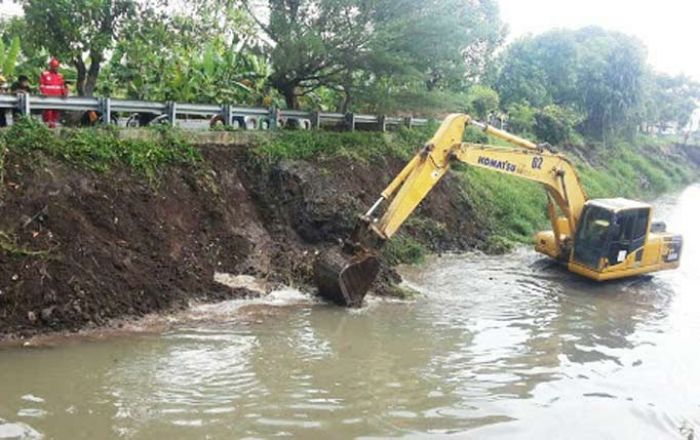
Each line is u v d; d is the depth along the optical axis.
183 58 16.22
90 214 10.85
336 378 8.91
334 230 14.30
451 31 17.28
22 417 7.19
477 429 7.89
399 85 18.38
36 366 8.41
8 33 15.48
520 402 8.74
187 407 7.72
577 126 41.41
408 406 8.32
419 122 22.88
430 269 15.44
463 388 9.02
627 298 14.23
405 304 12.56
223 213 13.02
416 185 12.90
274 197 14.47
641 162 42.12
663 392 9.46
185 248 11.85
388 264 14.85
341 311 11.64
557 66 40.81
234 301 11.43
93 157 11.53
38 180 10.48
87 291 9.91
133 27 13.59
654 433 8.21
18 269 9.49
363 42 16.69
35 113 12.55
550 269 16.25
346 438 7.39
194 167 13.17
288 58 16.78
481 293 13.80
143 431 7.12
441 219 18.12
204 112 14.66
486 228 19.28
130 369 8.55
